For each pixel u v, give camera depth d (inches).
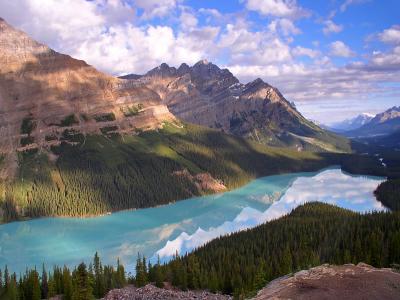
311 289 2186.3
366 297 2059.5
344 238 5536.4
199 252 6264.8
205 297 4052.7
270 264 4958.2
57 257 7662.4
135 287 4640.8
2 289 5034.5
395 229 5428.2
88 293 4232.3
